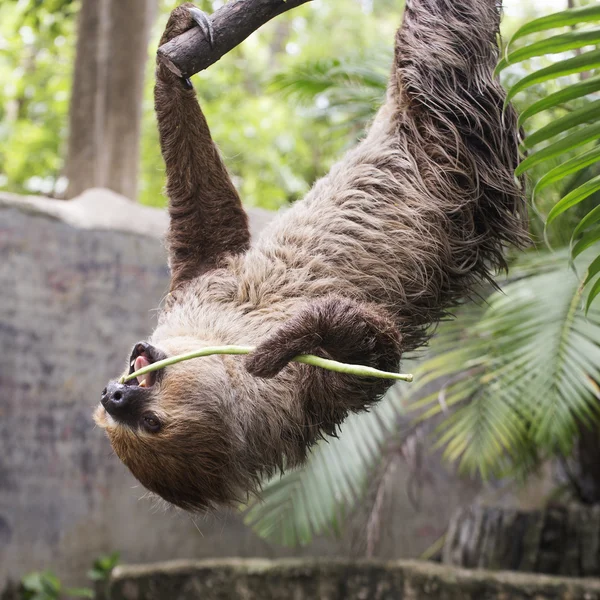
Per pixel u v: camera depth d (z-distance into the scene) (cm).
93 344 888
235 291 350
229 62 1864
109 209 940
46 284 871
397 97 364
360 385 326
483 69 361
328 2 2041
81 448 871
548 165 566
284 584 714
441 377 934
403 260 344
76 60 1127
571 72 255
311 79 697
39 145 1711
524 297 546
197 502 345
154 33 1694
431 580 668
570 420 533
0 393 840
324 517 674
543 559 741
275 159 1700
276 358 277
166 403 329
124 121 1110
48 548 847
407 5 372
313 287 338
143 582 754
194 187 370
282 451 342
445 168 349
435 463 967
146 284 922
